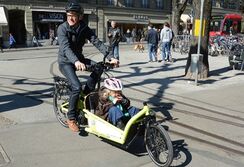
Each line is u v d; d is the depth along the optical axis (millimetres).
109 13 45094
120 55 19922
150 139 4574
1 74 11898
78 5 5301
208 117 6883
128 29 47344
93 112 5316
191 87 9812
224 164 4703
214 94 9016
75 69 5488
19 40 37250
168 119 6668
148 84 10109
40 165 4547
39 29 38344
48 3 38344
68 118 5555
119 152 5004
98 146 5211
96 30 43906
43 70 12969
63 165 4570
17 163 4586
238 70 13664
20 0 36188
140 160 4742
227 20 30562
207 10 10734
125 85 9883
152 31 15812
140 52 23016
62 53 5414
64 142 5340
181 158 4855
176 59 17625
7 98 8016
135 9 47875
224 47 21047
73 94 5395
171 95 8750
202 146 5324
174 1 29578
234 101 8297
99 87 5516
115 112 4848
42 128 5934
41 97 8125
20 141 5340
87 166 4559
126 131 4605
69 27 5352
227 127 6285
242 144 5465
